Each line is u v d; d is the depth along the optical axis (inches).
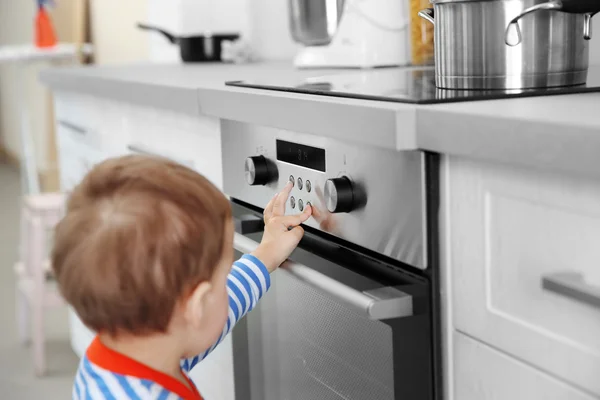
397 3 67.1
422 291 36.5
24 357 107.4
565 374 30.3
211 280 34.2
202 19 106.9
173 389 34.5
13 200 203.3
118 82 67.1
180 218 32.1
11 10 240.7
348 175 40.4
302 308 46.6
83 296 32.5
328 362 44.5
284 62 89.2
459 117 31.9
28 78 216.7
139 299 32.0
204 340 35.5
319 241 44.2
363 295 37.7
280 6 94.2
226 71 72.1
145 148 66.5
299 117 41.5
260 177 47.6
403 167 36.3
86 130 81.9
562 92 38.3
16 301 128.0
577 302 29.4
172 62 108.7
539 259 30.7
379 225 38.5
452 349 36.0
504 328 32.8
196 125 57.4
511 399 33.0
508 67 40.9
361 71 63.4
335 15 67.8
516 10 40.5
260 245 43.5
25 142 163.3
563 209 29.4
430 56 66.5
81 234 32.3
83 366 35.3
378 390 40.4
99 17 169.5
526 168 30.6
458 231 34.7
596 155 26.0
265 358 51.4
